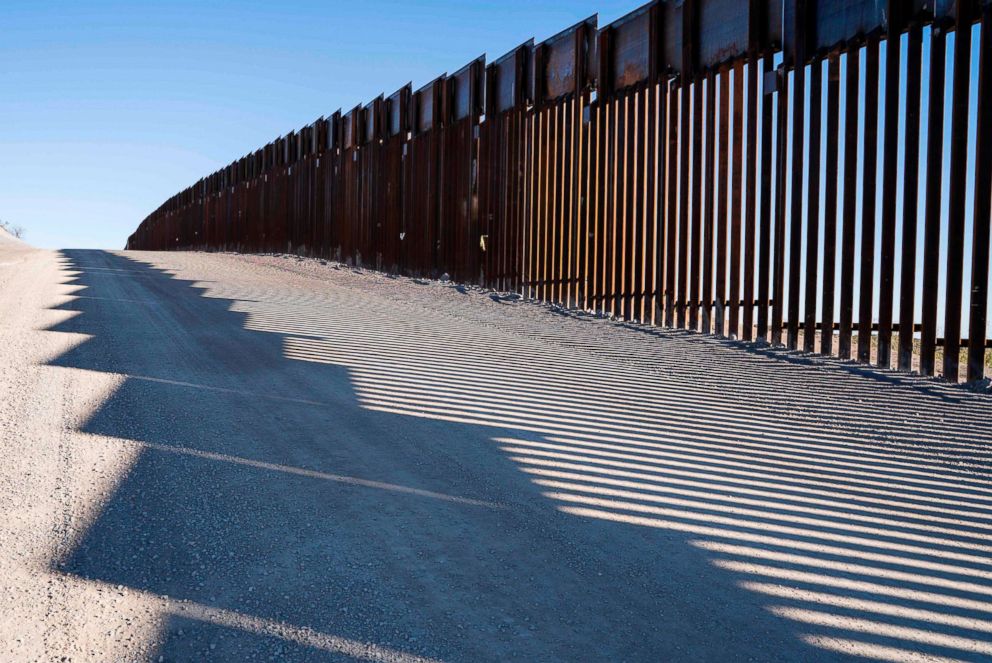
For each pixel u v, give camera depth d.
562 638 2.45
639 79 11.73
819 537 3.44
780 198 9.30
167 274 15.88
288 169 27.67
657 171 11.25
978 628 2.65
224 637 2.36
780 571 3.05
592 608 2.65
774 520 3.62
